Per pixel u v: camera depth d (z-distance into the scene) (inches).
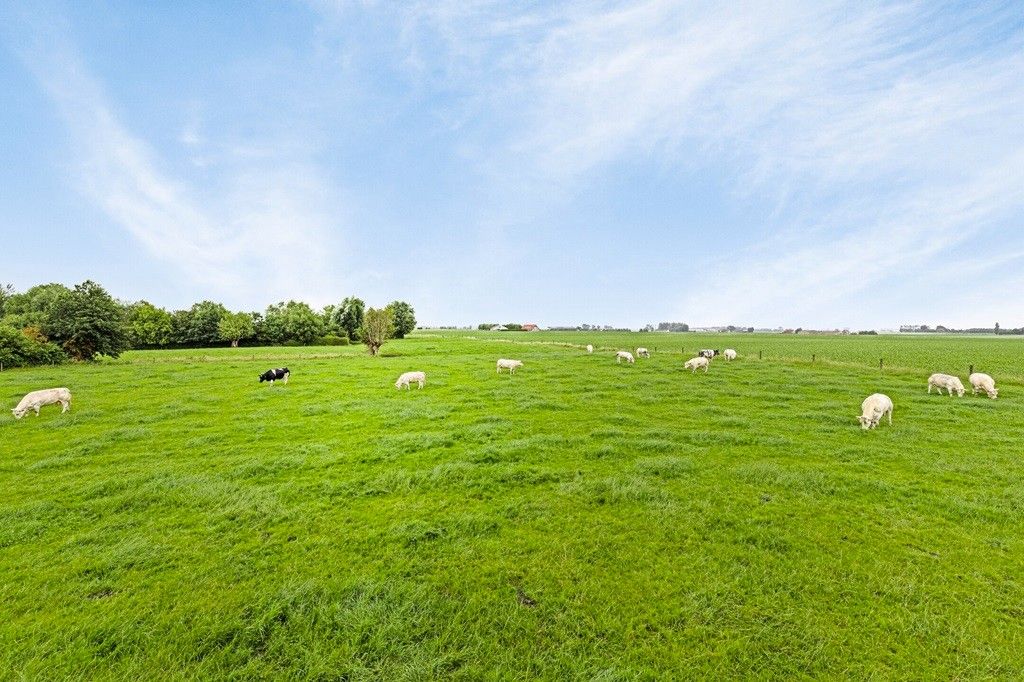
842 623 223.5
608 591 248.2
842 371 1200.8
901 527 323.9
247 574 265.9
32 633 215.0
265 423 648.4
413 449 518.6
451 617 226.5
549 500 373.1
